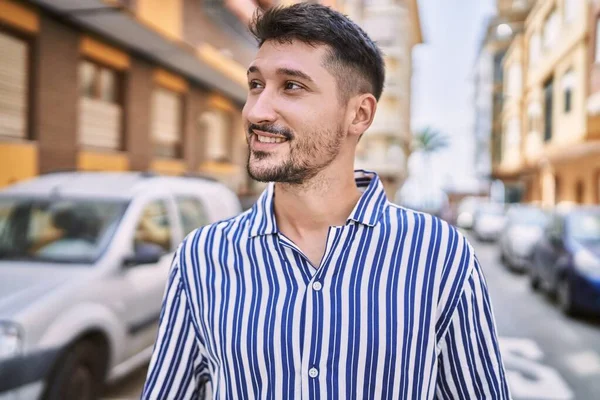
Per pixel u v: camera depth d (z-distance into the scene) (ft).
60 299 9.82
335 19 3.59
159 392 3.86
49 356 9.18
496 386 3.61
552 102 63.26
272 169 3.51
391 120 113.60
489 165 114.01
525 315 23.79
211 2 32.99
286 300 3.43
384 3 111.86
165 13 27.76
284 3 3.79
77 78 25.98
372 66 3.73
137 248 12.35
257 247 3.59
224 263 3.66
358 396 3.29
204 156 41.32
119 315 11.35
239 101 47.09
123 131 30.55
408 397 3.37
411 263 3.49
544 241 28.40
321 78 3.50
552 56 61.05
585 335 20.33
